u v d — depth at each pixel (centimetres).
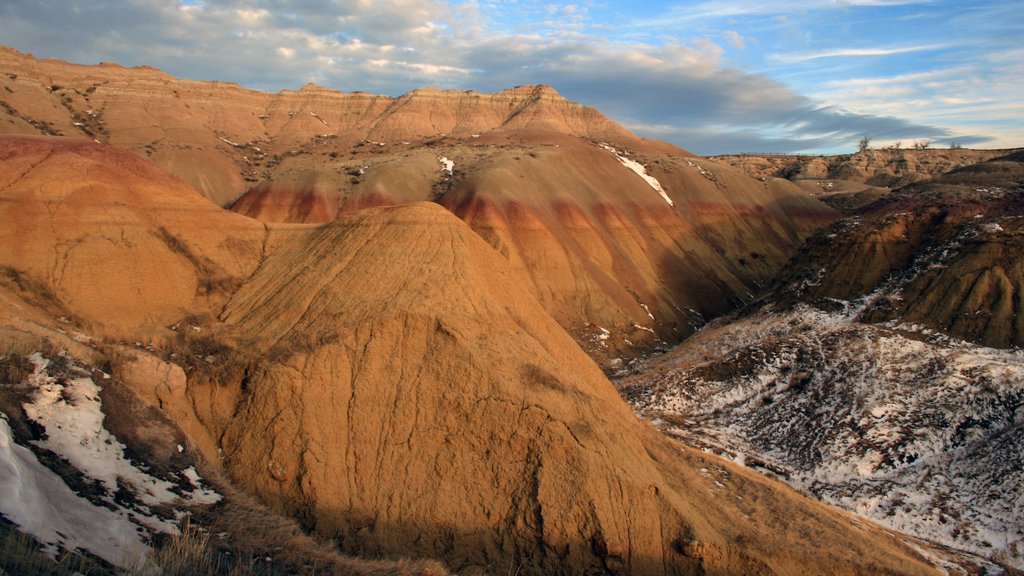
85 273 2592
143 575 1231
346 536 1870
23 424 1595
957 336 4000
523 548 1864
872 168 16100
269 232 3212
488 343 2239
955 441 3219
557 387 2167
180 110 10850
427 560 1761
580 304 6088
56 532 1251
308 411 2067
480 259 2742
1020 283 4091
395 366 2169
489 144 9644
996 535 2630
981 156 15800
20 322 2080
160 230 2936
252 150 10612
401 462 2008
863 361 3884
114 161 3077
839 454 3269
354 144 11225
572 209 7125
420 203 2881
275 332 2412
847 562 1970
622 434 2184
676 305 6781
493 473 1964
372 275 2523
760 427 3691
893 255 4956
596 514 1873
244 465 2003
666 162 9775
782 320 4847
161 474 1753
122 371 2038
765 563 1906
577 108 13075
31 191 2745
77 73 10838
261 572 1432
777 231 9494
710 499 2202
